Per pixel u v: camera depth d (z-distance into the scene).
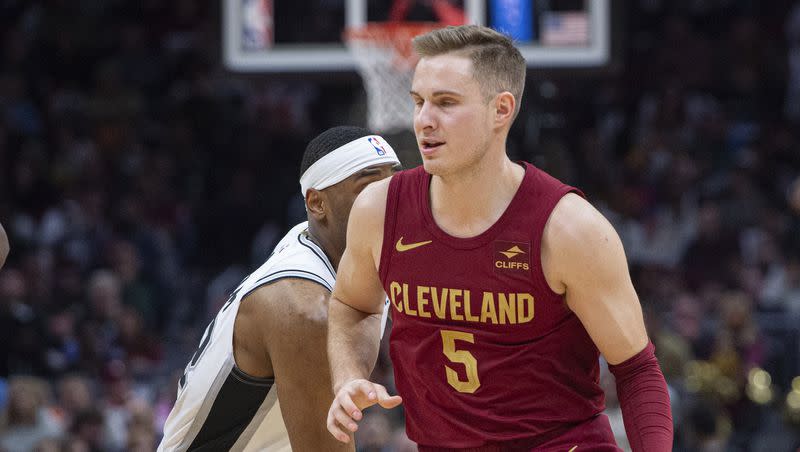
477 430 7.01
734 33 37.38
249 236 32.72
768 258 28.70
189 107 35.97
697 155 34.03
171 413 9.00
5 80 36.38
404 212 7.12
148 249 29.97
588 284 6.76
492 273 6.84
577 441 7.02
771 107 36.47
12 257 30.45
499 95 6.84
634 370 6.98
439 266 6.96
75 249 30.59
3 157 33.56
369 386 6.93
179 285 30.50
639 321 6.95
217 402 8.62
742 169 33.00
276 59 19.42
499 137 6.90
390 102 16.44
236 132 35.44
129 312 26.73
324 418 8.28
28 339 24.83
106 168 34.34
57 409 22.27
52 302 27.42
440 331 7.02
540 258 6.78
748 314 23.55
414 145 16.09
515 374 6.93
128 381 24.33
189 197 34.50
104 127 35.50
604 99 35.91
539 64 18.31
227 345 8.54
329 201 8.71
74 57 37.38
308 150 8.86
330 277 8.51
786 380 24.44
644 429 6.81
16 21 37.66
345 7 19.27
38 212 33.19
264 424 8.79
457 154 6.76
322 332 8.16
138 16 38.56
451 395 7.06
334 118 35.62
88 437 21.09
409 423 7.40
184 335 28.83
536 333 6.90
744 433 21.70
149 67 37.41
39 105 36.28
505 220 6.84
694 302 25.59
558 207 6.81
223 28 19.53
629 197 31.36
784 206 32.88
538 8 18.28
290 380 8.22
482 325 6.93
